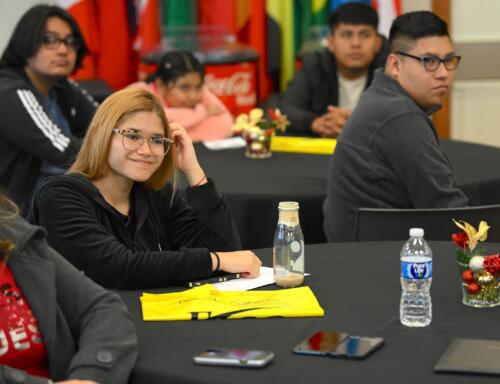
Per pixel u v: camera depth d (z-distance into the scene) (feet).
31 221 11.28
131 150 11.07
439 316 9.42
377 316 9.47
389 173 14.28
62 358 8.96
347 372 7.95
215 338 8.95
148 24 29.30
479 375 7.80
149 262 10.74
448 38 14.39
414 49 14.32
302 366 8.12
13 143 17.94
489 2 29.71
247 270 11.02
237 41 30.78
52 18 18.25
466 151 19.62
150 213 11.91
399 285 10.56
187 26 29.89
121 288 10.76
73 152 17.87
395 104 14.23
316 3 30.07
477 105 30.50
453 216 13.30
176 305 9.87
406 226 13.35
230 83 28.37
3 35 28.84
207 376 8.00
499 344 8.41
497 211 13.42
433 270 11.07
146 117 11.14
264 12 30.12
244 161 19.29
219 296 10.12
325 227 15.49
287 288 10.55
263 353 8.30
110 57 29.96
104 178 11.39
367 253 12.00
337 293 10.31
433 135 14.29
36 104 18.03
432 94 14.47
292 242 10.52
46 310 8.84
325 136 21.86
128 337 8.87
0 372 8.11
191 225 12.36
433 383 7.68
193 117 21.67
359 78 23.41
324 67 23.34
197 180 12.26
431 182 13.99
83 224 10.92
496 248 11.84
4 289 8.74
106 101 11.27
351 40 22.75
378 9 28.73
